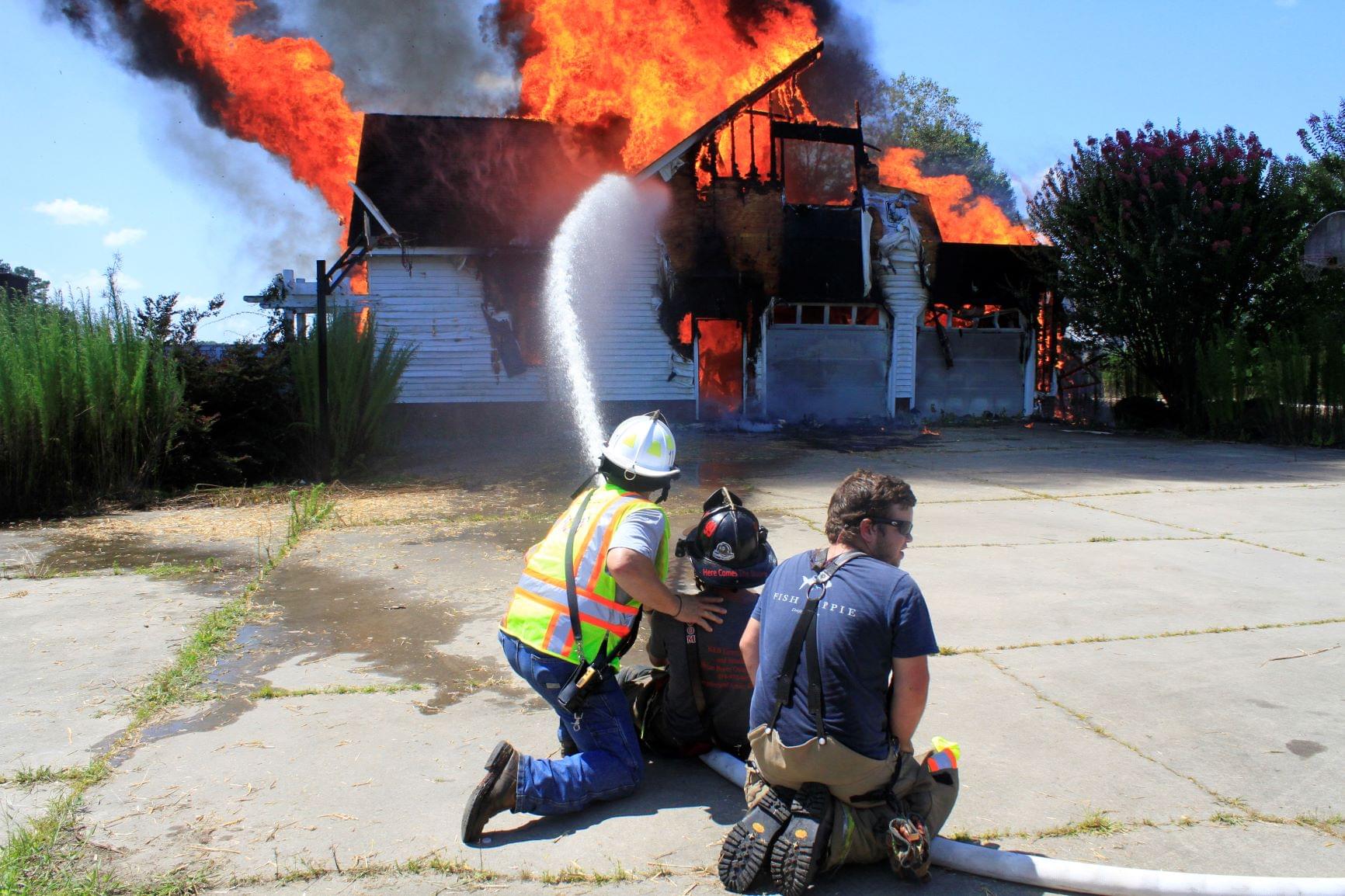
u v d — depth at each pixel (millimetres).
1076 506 9031
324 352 11156
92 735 3740
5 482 8852
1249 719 3920
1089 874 2637
